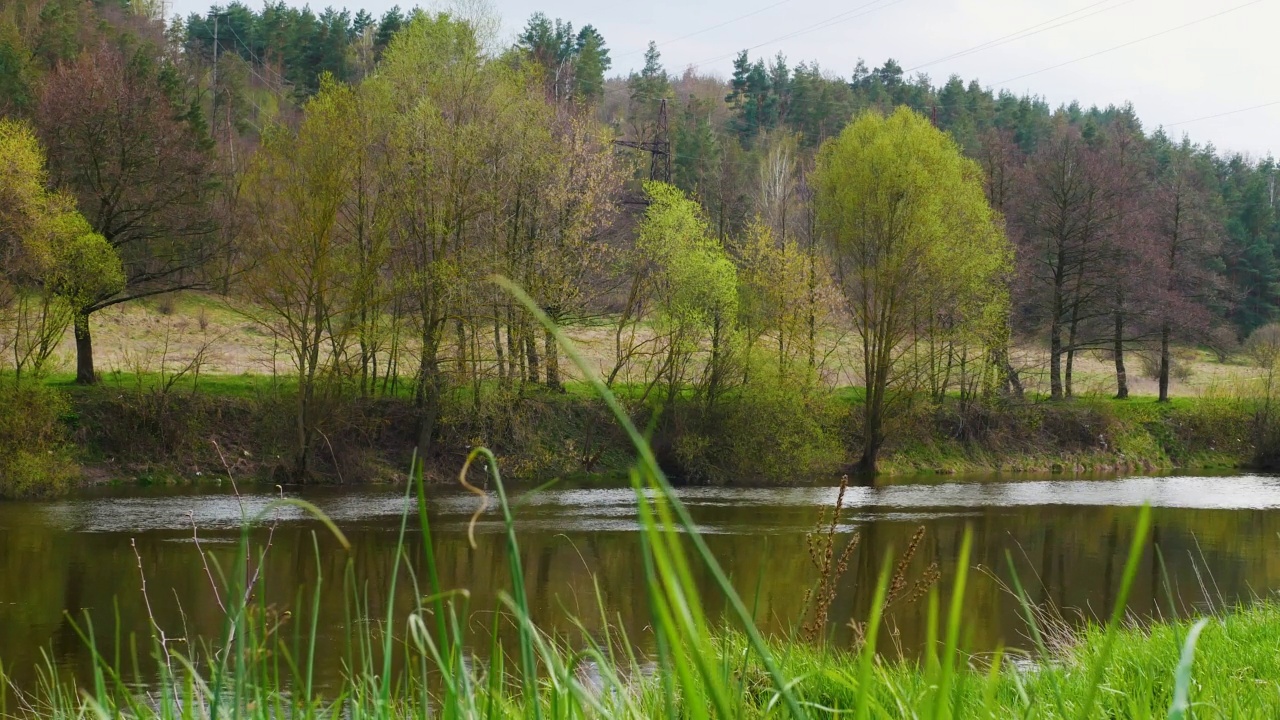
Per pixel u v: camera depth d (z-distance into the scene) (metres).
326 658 12.05
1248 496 35.12
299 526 24.58
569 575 19.50
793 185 57.41
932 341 41.88
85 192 36.19
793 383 38.34
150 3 86.75
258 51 109.31
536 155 35.81
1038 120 118.19
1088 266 52.88
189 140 38.44
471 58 34.59
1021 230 52.53
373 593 16.94
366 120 33.50
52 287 30.55
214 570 18.94
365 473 34.19
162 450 33.25
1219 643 7.52
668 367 38.06
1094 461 46.22
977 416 46.06
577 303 37.78
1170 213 57.47
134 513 25.78
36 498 28.56
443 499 30.78
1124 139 59.41
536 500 31.19
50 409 29.81
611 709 2.22
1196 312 52.75
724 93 140.38
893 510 30.20
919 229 38.78
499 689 2.19
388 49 35.41
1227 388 50.69
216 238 37.62
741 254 41.59
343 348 33.31
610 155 40.06
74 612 15.83
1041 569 21.09
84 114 35.72
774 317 40.09
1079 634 10.13
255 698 2.29
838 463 41.31
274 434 34.19
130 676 11.90
